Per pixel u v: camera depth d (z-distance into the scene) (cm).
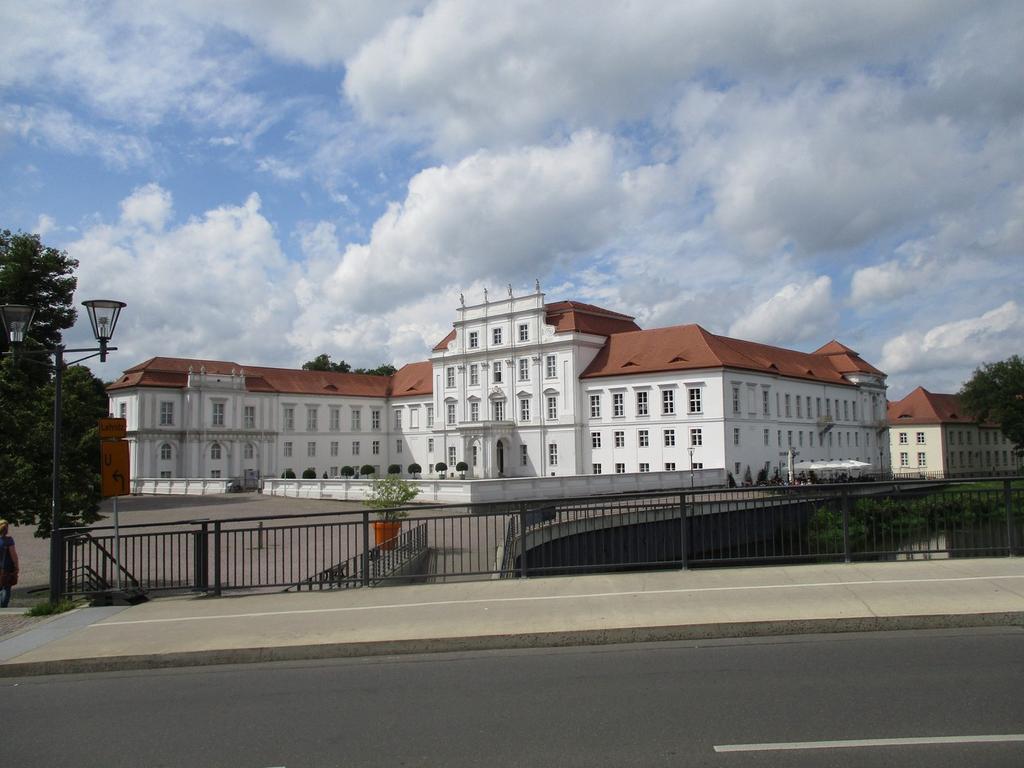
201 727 733
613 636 1005
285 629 1090
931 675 810
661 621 1038
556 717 714
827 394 8594
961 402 10156
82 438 2348
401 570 1920
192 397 8100
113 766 643
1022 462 11200
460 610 1159
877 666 848
